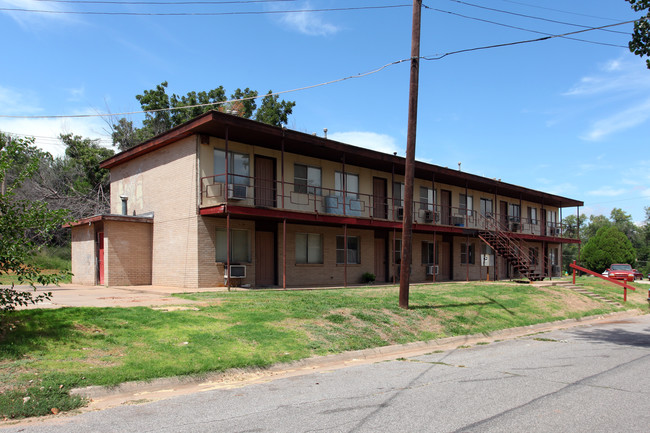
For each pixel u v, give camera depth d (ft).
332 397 22.30
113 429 17.65
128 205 75.77
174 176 65.46
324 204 74.84
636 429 17.75
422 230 84.48
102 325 30.73
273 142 66.08
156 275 68.08
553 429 17.69
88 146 123.34
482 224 107.76
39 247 29.66
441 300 54.03
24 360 24.07
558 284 80.84
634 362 31.91
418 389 23.91
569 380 26.20
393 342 37.50
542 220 132.16
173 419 18.84
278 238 70.69
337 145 68.80
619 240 167.84
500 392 23.32
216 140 63.36
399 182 89.97
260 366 28.22
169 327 32.14
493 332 46.21
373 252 84.38
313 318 38.81
